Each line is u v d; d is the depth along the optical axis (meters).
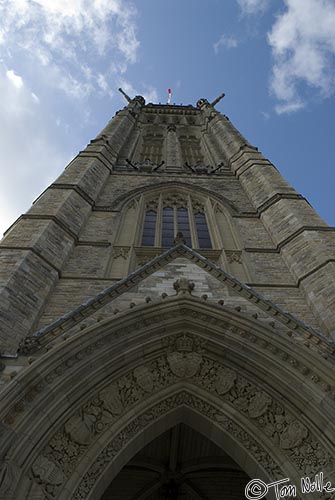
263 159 29.03
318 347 11.21
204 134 44.62
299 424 9.80
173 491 14.83
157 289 12.88
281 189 23.44
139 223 22.11
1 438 8.29
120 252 18.42
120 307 12.05
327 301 13.93
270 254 18.55
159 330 11.41
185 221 23.38
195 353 11.33
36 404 9.05
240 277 16.91
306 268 16.20
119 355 10.66
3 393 8.77
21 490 8.12
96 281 15.50
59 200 20.61
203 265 14.17
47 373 9.52
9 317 12.18
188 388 10.85
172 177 28.30
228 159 32.09
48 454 8.91
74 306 13.85
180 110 56.56
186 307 11.77
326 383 9.85
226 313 11.55
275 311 12.24
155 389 10.77
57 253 16.61
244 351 11.04
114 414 10.05
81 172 24.80
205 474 14.77
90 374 10.11
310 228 18.62
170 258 14.40
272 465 9.42
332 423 9.21
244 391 10.68
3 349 11.17
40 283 14.41
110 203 23.64
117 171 28.88
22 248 15.48
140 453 14.19
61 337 10.95
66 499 8.43
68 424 9.45
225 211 23.50
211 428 10.38
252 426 10.02
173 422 10.72
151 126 49.03
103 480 9.15
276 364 10.49
